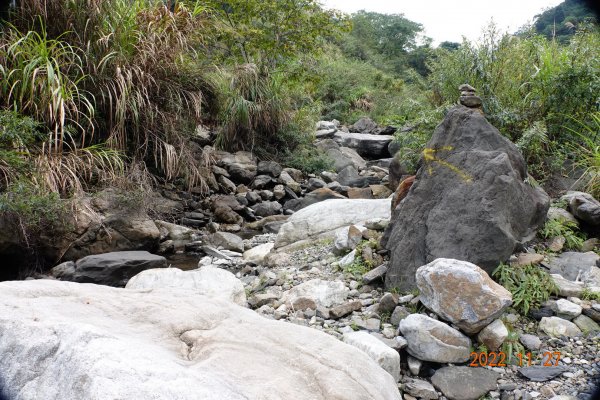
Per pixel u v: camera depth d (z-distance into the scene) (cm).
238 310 250
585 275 379
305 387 194
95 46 716
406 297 368
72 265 524
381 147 1255
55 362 183
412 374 306
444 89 699
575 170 551
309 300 393
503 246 360
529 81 623
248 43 1084
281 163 1053
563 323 333
